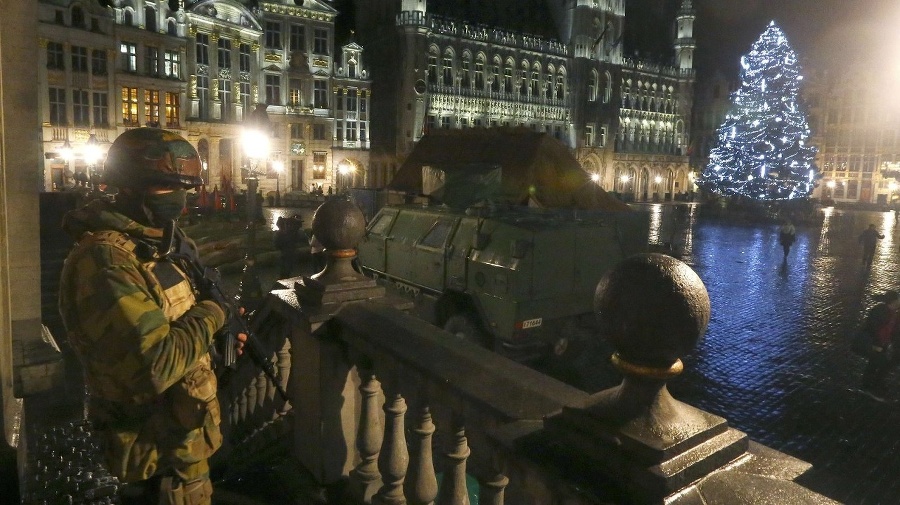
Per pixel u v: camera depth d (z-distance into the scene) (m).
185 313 2.07
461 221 9.74
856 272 20.30
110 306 1.83
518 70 60.81
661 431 1.47
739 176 44.66
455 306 9.45
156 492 2.38
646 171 73.19
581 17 63.62
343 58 52.19
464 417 2.19
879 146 64.19
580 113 64.56
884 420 7.89
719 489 1.42
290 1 48.41
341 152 52.59
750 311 14.21
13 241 5.21
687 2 74.38
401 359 2.53
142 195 2.00
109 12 36.47
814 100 67.56
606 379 9.34
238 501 3.27
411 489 2.67
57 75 33.84
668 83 74.88
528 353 9.19
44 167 33.38
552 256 8.70
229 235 19.45
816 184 45.12
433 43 53.97
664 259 1.48
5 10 4.96
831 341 11.66
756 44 44.72
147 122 39.56
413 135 52.28
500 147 12.44
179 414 2.18
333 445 3.32
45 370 4.91
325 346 3.17
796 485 1.44
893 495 6.05
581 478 1.52
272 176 47.19
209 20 43.22
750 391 8.91
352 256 3.44
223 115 45.19
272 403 4.21
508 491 2.47
